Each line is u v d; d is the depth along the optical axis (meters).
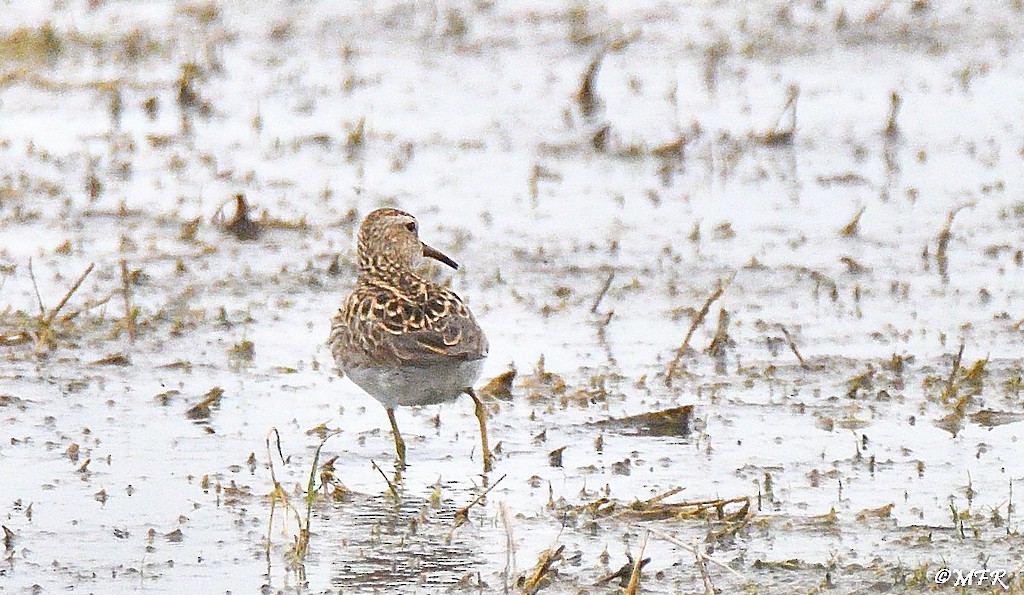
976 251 17.69
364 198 19.67
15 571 9.78
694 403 13.28
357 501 11.10
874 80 24.80
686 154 21.58
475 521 10.70
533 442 12.41
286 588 9.56
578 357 14.50
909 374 13.95
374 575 9.77
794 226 18.67
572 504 10.97
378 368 11.77
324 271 17.02
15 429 12.43
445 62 26.31
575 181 20.48
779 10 28.11
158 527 10.55
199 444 12.23
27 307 15.62
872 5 28.56
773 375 13.99
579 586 9.57
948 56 25.92
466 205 19.47
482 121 23.19
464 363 11.70
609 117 23.27
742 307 15.97
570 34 27.48
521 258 17.50
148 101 23.34
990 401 13.23
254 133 22.52
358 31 28.11
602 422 12.80
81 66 25.47
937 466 11.73
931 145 21.75
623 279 16.88
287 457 11.98
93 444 12.16
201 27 28.02
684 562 9.97
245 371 14.05
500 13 29.09
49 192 19.58
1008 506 10.82
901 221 18.78
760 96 24.12
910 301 16.09
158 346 14.62
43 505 10.91
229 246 17.81
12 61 25.34
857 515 10.71
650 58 26.22
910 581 9.57
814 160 21.23
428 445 12.37
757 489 11.28
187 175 20.52
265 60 26.27
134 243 17.78
